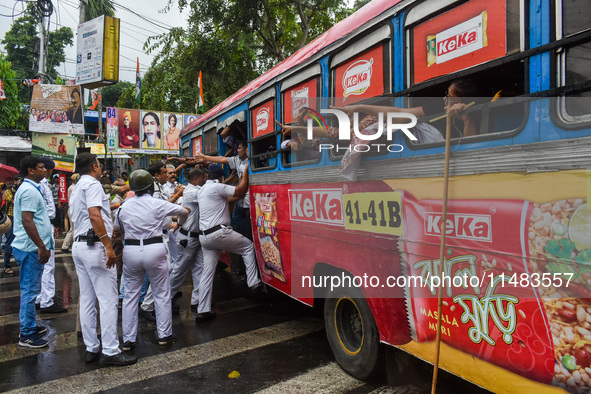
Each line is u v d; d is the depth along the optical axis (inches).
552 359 67.7
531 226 69.7
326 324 141.3
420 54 94.3
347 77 120.9
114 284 149.6
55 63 1018.1
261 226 183.6
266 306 213.8
